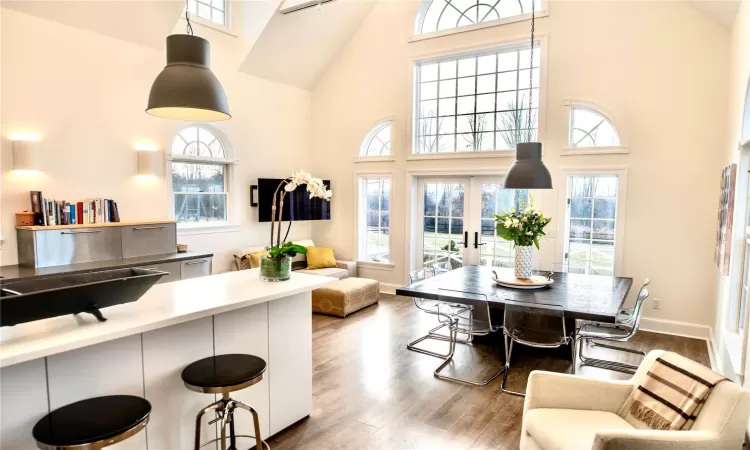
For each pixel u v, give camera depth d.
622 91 5.09
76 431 1.61
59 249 4.33
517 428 2.93
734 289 3.53
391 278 6.86
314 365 3.98
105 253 4.68
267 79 6.68
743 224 3.46
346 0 6.35
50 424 1.65
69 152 4.58
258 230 6.73
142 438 2.14
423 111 6.61
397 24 6.57
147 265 4.69
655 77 4.92
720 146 4.64
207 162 6.04
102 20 4.69
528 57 5.80
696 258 4.82
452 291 3.78
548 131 5.52
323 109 7.36
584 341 4.60
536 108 5.75
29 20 4.25
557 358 4.21
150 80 5.24
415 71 6.54
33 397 1.78
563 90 5.41
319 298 5.69
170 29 5.23
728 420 1.79
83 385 1.92
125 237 4.84
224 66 6.06
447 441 2.77
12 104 4.17
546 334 3.44
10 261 4.24
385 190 6.98
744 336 2.66
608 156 5.18
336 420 3.01
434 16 6.43
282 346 2.83
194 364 2.23
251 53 6.16
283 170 7.05
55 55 4.44
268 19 5.86
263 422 2.73
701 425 1.87
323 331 4.98
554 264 5.53
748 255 3.22
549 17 5.46
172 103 2.31
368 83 6.88
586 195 5.43
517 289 3.99
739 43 3.80
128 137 5.07
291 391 2.91
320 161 7.44
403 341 4.65
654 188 4.98
